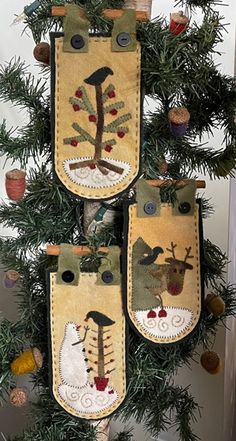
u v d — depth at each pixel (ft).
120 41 2.37
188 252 2.63
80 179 2.50
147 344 2.72
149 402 2.86
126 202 2.56
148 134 2.58
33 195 2.68
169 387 2.97
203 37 2.34
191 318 2.67
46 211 2.75
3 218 2.76
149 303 2.63
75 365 2.70
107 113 2.44
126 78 2.41
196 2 2.56
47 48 2.51
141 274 2.62
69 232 2.78
